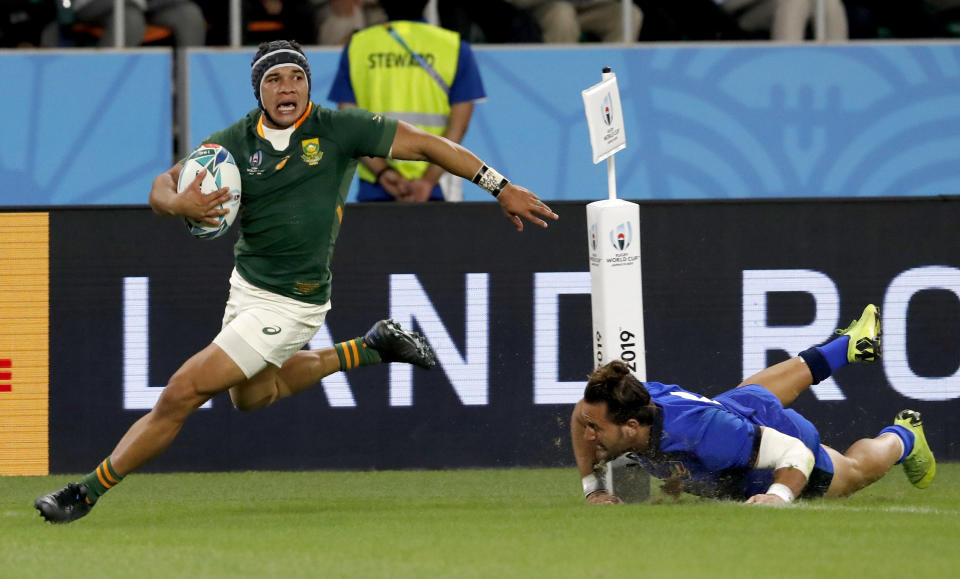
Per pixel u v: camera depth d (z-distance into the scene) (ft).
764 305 84.79
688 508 60.44
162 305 83.87
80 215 83.56
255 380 65.82
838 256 84.79
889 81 113.29
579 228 84.74
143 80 110.83
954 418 84.74
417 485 77.77
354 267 84.17
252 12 114.11
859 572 44.19
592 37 115.03
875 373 84.53
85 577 44.42
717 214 84.58
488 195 108.78
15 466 83.35
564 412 84.94
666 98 112.68
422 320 84.48
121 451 60.64
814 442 64.34
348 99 104.47
